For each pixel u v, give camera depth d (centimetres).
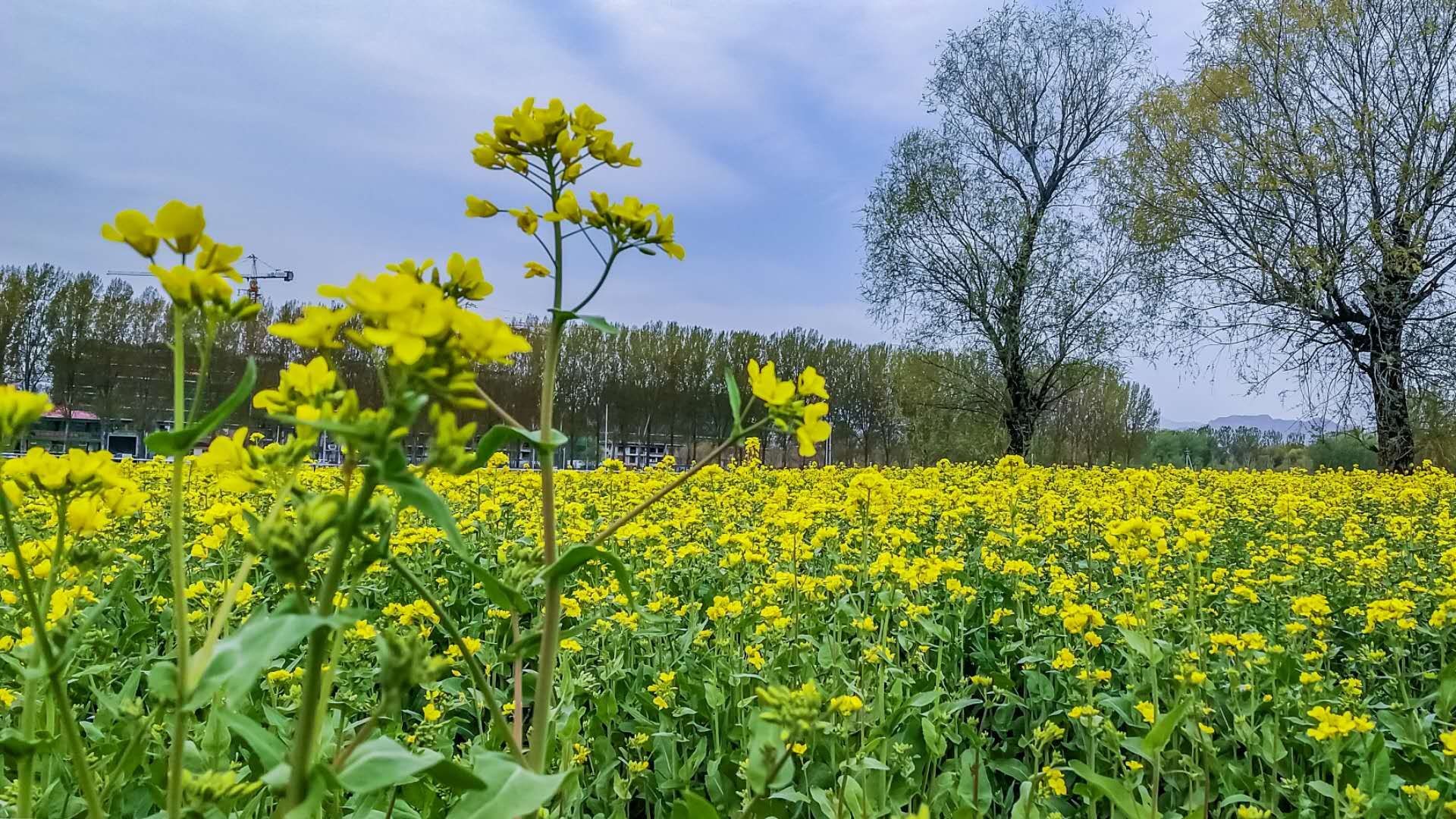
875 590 462
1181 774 330
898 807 268
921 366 2675
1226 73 1970
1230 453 2873
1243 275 1959
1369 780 295
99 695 236
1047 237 2448
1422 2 1802
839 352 3972
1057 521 734
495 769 145
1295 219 1895
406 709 376
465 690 367
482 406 123
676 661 430
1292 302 1861
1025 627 450
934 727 309
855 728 295
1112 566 608
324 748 234
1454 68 1775
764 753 182
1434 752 329
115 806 240
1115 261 2345
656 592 468
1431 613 531
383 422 118
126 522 498
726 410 3972
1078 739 360
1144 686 373
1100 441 3522
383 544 145
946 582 476
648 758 327
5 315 3019
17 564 133
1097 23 2520
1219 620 476
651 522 644
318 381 144
